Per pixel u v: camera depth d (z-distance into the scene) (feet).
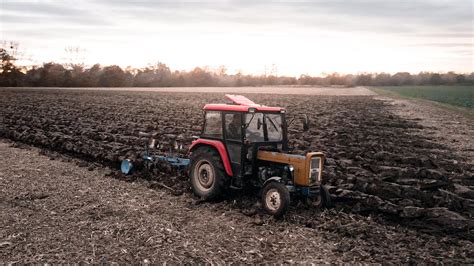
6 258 18.69
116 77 324.60
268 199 25.23
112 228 22.43
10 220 23.24
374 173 36.14
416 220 24.93
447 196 28.35
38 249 19.67
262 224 24.03
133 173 35.24
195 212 25.94
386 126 75.15
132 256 19.25
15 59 289.74
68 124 65.82
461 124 80.07
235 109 27.43
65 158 41.37
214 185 27.50
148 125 64.54
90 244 20.36
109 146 44.55
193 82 372.99
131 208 25.99
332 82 441.68
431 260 19.62
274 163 26.91
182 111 94.27
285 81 434.30
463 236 23.09
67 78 298.76
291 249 20.83
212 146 28.78
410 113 102.58
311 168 25.55
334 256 20.12
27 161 38.78
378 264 19.29
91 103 119.75
